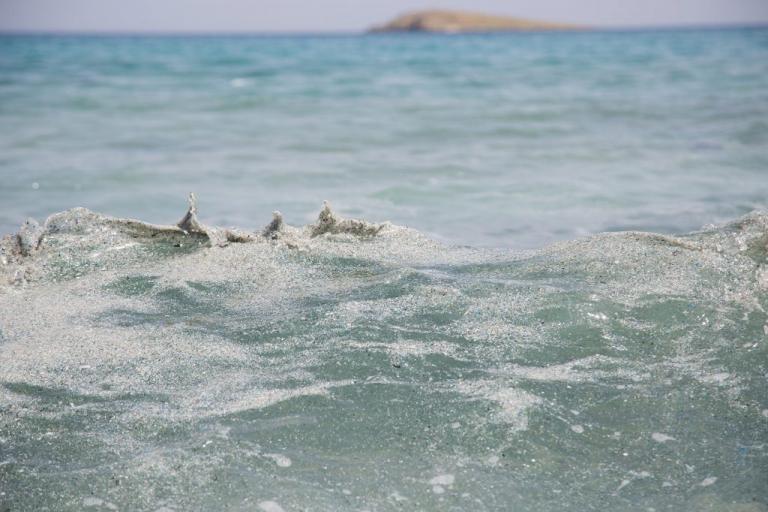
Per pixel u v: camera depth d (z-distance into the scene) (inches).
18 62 1199.6
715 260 175.6
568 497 100.2
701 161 356.5
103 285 173.5
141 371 132.6
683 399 123.0
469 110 563.2
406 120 514.6
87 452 108.7
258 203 287.6
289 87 765.9
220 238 199.5
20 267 179.9
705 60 1170.6
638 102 599.5
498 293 163.2
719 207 272.4
